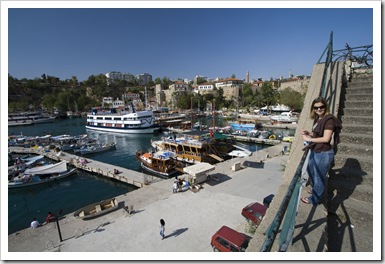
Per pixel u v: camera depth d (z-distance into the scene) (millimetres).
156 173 31719
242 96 129875
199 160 34312
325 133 3441
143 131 67688
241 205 18391
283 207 2422
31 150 48344
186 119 92188
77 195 26531
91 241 14234
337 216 3871
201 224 15656
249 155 35219
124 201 19672
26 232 15516
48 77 183000
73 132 75062
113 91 184250
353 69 7398
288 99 84875
